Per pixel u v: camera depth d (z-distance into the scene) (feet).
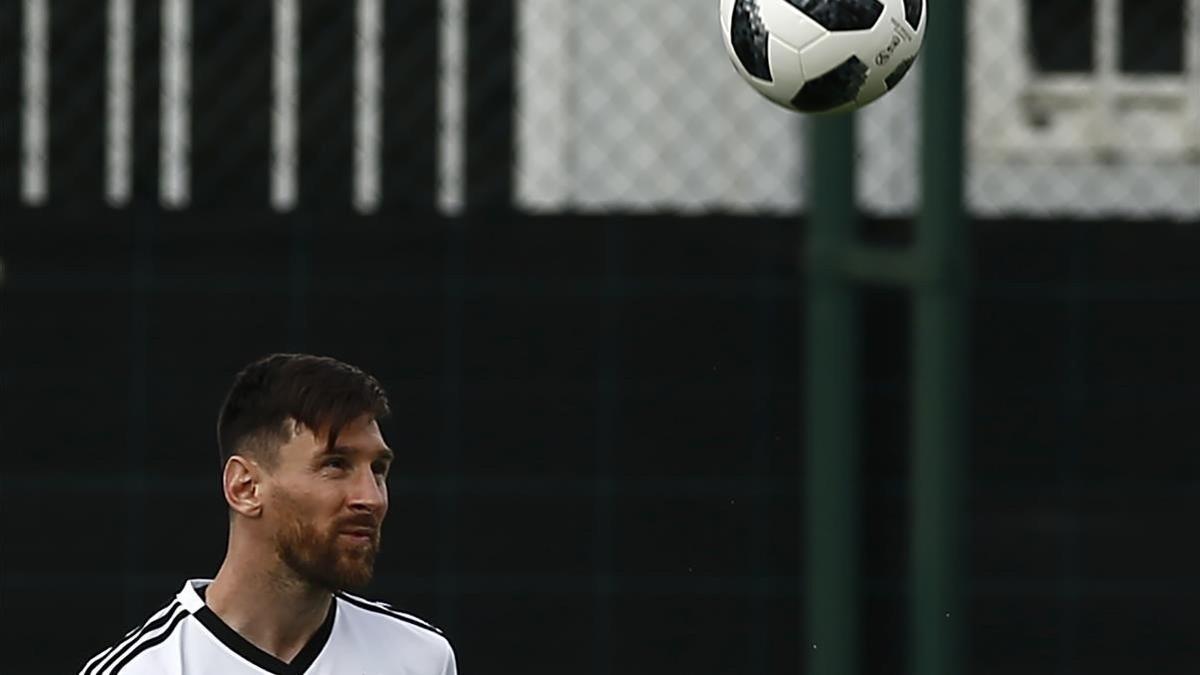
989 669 75.97
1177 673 75.92
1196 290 76.07
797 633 75.72
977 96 83.87
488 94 79.87
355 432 42.24
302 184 78.95
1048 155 83.71
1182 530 75.97
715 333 76.18
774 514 75.92
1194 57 83.20
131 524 76.02
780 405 75.87
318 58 79.10
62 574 75.77
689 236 76.23
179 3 78.79
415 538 76.33
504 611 76.13
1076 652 75.97
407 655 44.68
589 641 76.02
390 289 76.43
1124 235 76.18
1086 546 76.02
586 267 76.43
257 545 42.73
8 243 75.97
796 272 75.97
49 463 75.87
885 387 75.31
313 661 43.50
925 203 69.56
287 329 76.33
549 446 76.33
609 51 80.28
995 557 76.23
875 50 53.88
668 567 76.02
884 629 74.90
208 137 78.84
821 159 71.36
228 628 42.98
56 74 78.74
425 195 79.46
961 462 69.67
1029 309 76.28
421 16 79.51
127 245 76.23
